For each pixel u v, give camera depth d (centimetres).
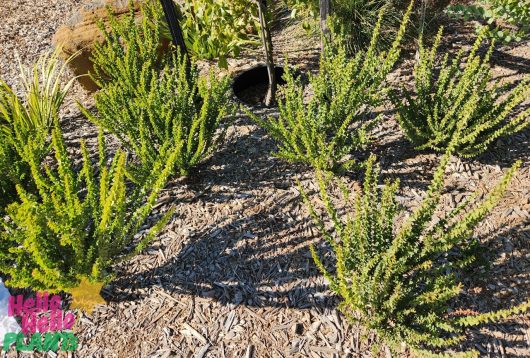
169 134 288
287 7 462
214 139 336
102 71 397
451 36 412
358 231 202
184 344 222
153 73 292
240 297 240
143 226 278
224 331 226
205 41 404
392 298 192
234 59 416
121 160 197
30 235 188
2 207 276
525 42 397
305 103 345
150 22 386
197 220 280
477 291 230
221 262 257
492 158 298
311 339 220
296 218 275
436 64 382
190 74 325
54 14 557
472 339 212
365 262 216
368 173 214
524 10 316
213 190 297
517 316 219
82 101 404
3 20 550
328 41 340
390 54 284
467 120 276
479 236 254
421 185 286
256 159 317
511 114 325
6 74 462
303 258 254
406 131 297
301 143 293
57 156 227
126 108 292
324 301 234
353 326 222
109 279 229
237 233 270
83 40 390
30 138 300
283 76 311
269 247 262
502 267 239
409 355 208
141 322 233
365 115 325
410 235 206
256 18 343
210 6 347
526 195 272
